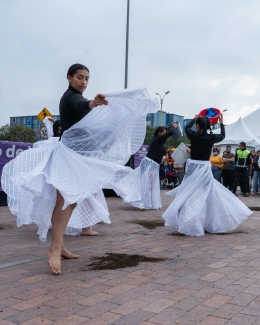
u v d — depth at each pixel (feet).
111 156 13.21
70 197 11.63
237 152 48.70
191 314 9.41
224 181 50.39
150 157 29.84
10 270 12.85
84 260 14.20
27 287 11.21
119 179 15.35
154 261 14.17
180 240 18.03
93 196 16.62
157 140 29.81
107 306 9.86
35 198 13.52
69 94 12.78
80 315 9.30
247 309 9.73
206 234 19.63
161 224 22.77
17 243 16.84
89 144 12.80
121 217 25.53
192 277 12.26
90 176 12.14
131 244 17.04
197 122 19.67
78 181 12.03
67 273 12.57
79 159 12.31
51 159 12.67
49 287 11.21
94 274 12.49
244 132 60.95
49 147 13.35
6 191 13.85
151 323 8.89
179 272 12.80
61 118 13.15
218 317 9.24
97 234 18.97
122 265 13.58
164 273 12.67
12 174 13.71
